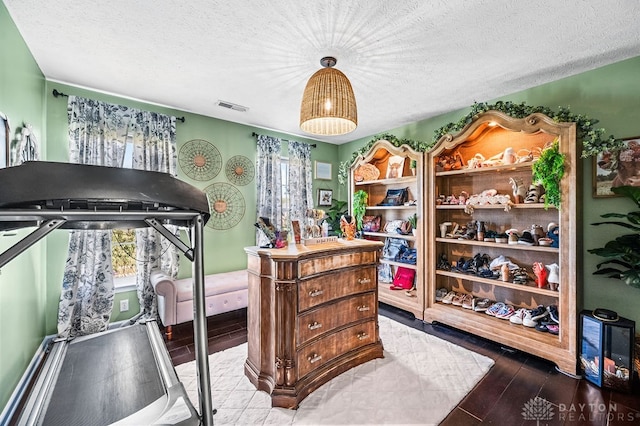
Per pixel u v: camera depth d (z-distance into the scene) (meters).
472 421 1.66
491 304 2.98
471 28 1.83
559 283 2.25
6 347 1.73
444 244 3.38
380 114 3.52
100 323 2.74
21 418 1.01
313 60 2.24
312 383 1.93
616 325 1.93
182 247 0.98
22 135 1.92
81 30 1.86
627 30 1.84
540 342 2.31
